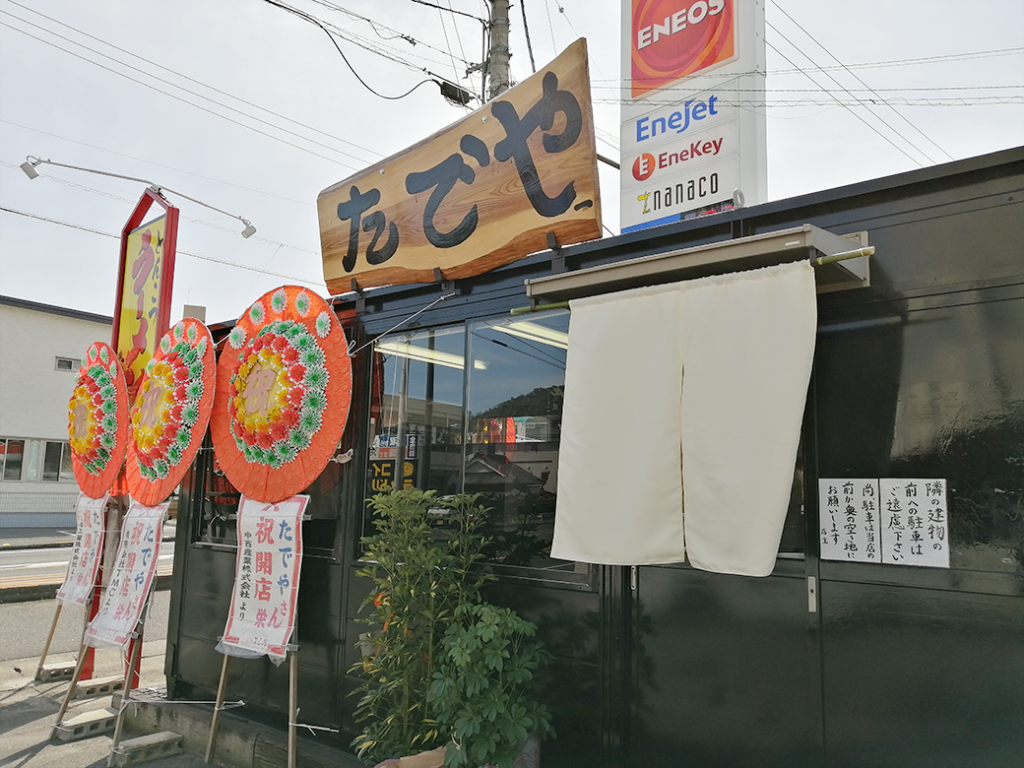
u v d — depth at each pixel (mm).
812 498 3320
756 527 3049
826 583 3246
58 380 25438
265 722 5547
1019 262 2938
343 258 5566
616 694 3787
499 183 4527
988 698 2840
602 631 3877
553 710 4020
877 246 3285
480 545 4383
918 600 3021
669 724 3633
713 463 3217
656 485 3385
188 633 6336
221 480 6379
